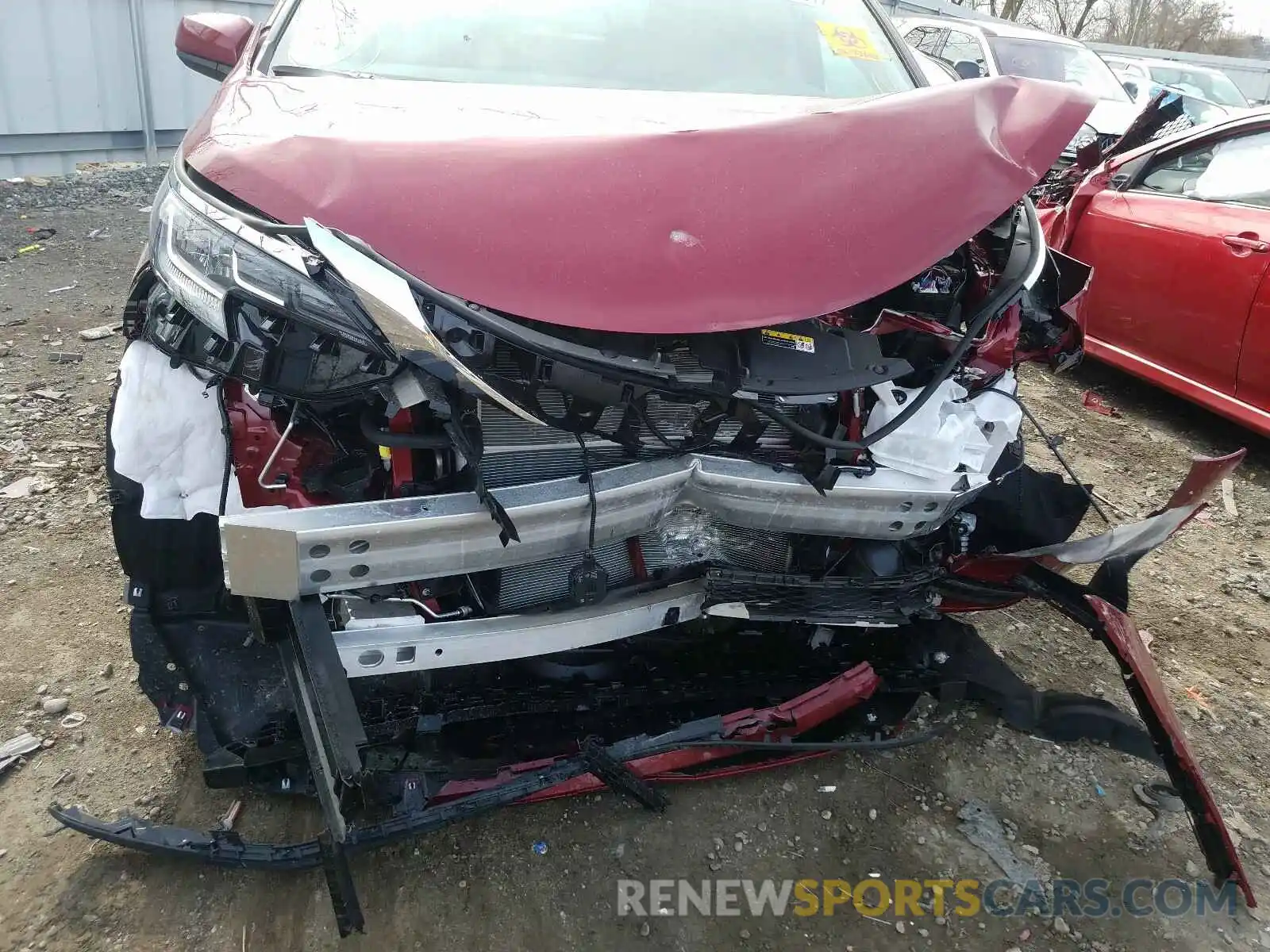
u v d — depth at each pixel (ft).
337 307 5.06
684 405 6.15
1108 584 7.07
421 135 5.78
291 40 8.09
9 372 13.78
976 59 28.73
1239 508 13.03
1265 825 7.45
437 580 6.32
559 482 5.78
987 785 7.64
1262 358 13.15
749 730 7.10
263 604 5.68
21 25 22.82
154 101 26.14
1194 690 9.05
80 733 7.46
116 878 6.31
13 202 22.49
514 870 6.59
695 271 5.31
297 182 5.39
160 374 5.81
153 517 5.79
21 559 9.57
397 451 5.62
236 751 6.34
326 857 5.35
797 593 6.92
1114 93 28.48
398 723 6.72
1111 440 14.93
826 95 8.70
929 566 7.32
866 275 5.58
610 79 8.25
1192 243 14.05
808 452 6.25
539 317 5.03
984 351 6.81
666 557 7.07
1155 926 6.54
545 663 7.50
